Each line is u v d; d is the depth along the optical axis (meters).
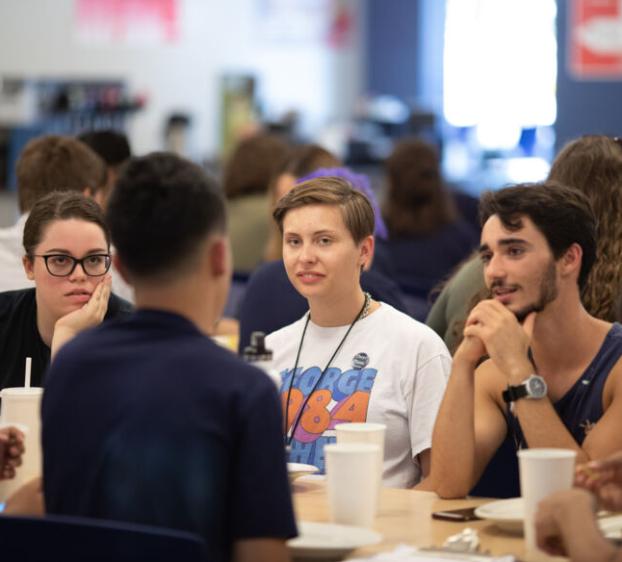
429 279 7.43
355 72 15.20
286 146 8.07
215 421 2.15
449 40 14.71
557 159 4.25
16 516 2.09
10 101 12.46
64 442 2.24
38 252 3.64
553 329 3.22
